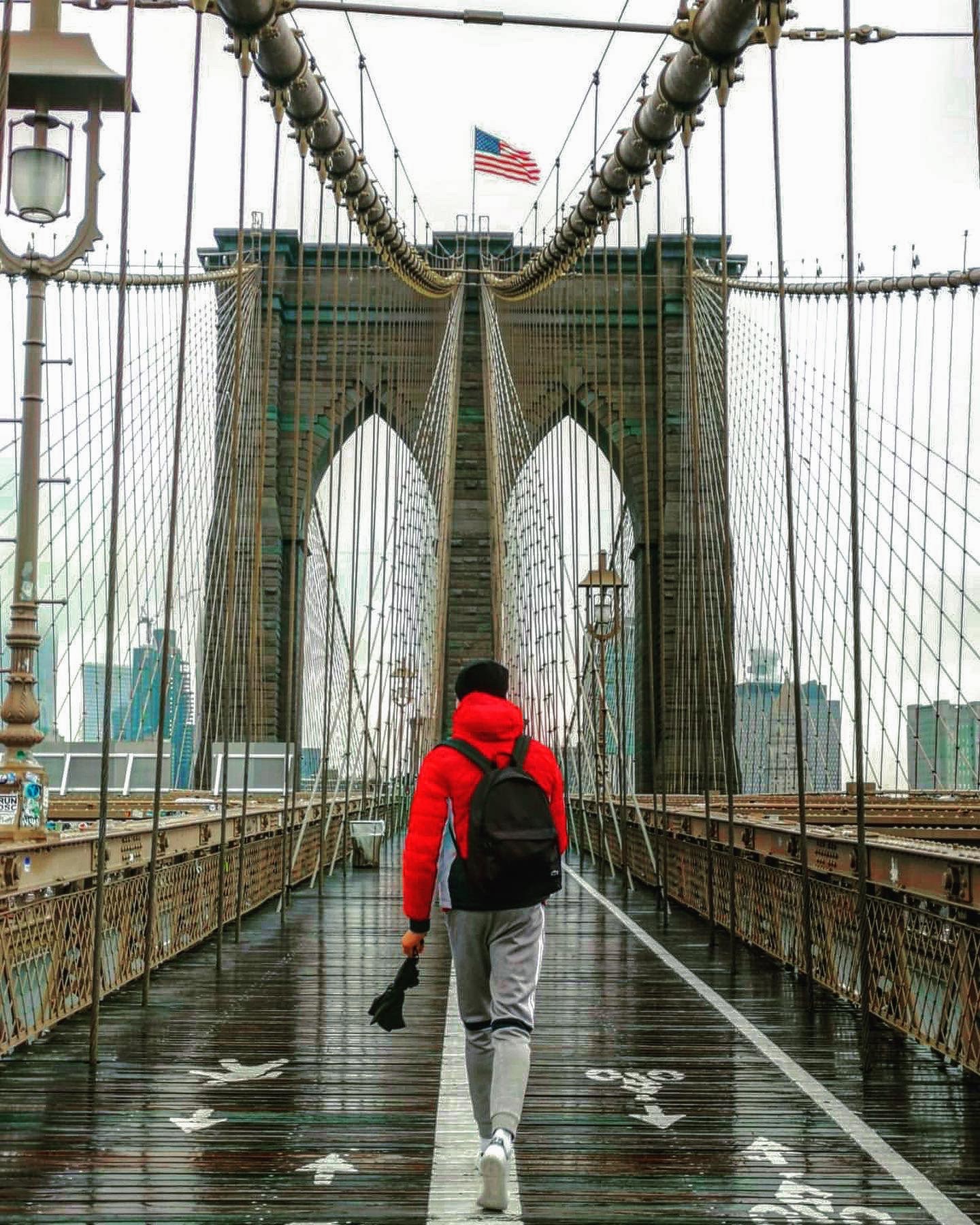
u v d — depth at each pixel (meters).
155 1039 5.54
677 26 8.07
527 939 3.52
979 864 4.47
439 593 26.61
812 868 7.07
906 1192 3.52
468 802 3.54
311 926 9.95
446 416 30.88
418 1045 5.44
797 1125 4.19
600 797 17.06
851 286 5.10
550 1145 3.96
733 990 7.02
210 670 28.05
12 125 6.36
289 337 38.22
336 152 11.35
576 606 17.19
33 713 6.09
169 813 12.52
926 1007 5.21
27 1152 3.85
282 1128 4.13
